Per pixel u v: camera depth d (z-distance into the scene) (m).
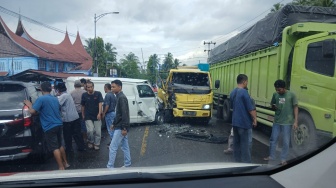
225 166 2.46
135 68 67.12
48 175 2.09
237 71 11.95
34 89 6.80
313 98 6.62
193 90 11.84
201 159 6.47
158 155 6.85
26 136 5.62
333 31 6.27
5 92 5.85
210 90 11.97
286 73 7.69
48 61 33.53
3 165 5.90
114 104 7.49
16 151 5.55
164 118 12.22
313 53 6.77
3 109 5.60
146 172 2.18
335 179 2.31
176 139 8.87
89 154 7.09
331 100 6.18
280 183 2.26
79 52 47.19
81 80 8.91
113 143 5.57
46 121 5.52
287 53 7.62
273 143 6.16
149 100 11.68
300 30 7.21
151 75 66.62
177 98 11.66
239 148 5.82
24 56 30.78
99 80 10.77
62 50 41.00
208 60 18.58
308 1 22.81
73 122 7.29
